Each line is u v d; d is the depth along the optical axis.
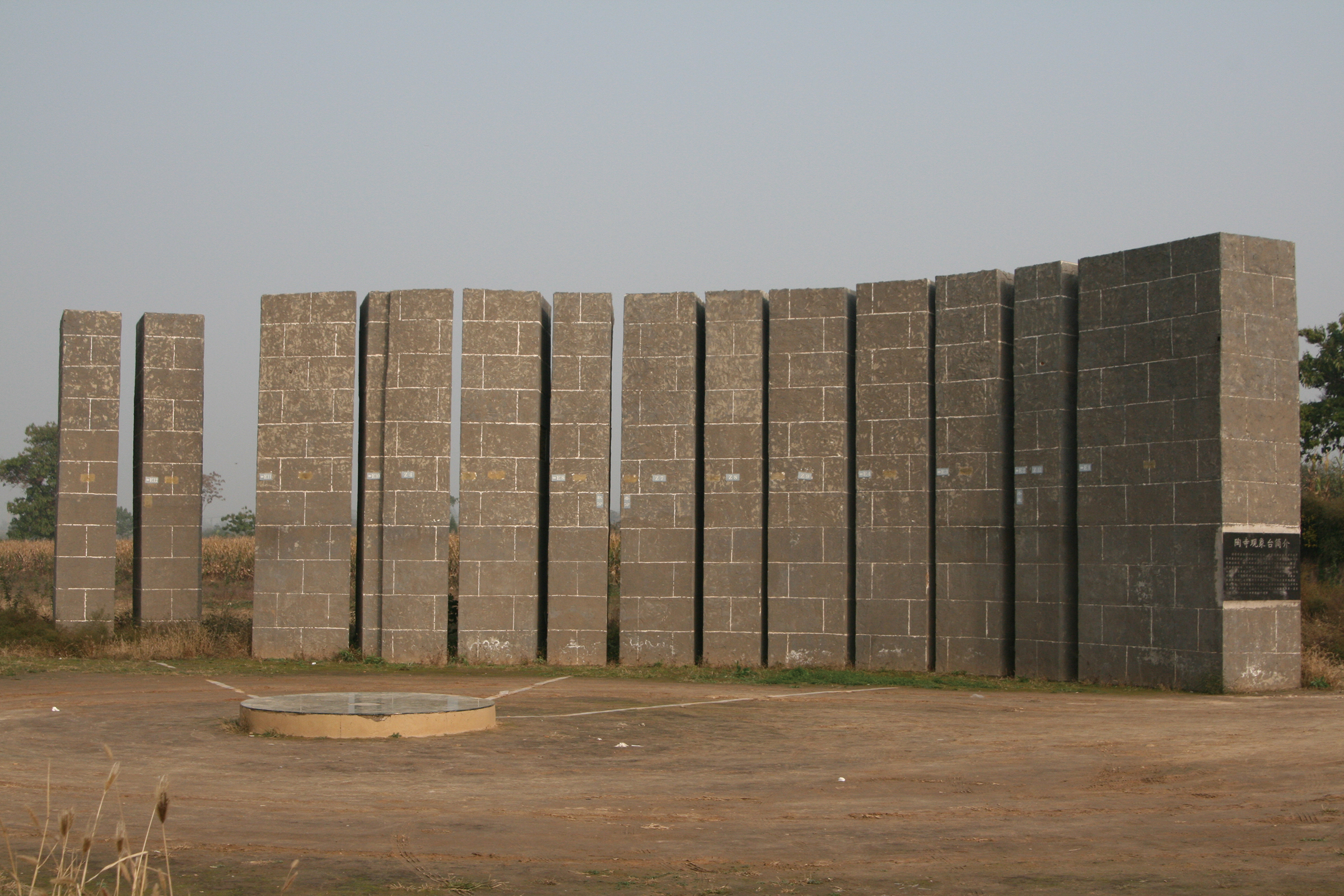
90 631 26.83
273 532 26.75
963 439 24.52
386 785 12.98
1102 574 22.72
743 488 25.77
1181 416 21.73
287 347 27.09
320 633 26.50
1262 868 9.69
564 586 26.03
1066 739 16.34
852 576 25.55
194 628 27.41
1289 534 21.94
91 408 27.72
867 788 13.08
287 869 9.53
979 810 11.98
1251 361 21.56
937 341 24.95
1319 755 15.07
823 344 25.61
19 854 9.89
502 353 26.41
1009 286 24.77
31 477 86.62
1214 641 21.00
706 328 26.28
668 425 26.08
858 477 25.27
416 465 26.38
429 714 16.06
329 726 15.73
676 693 21.27
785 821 11.48
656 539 25.89
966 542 24.31
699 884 9.20
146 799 12.21
